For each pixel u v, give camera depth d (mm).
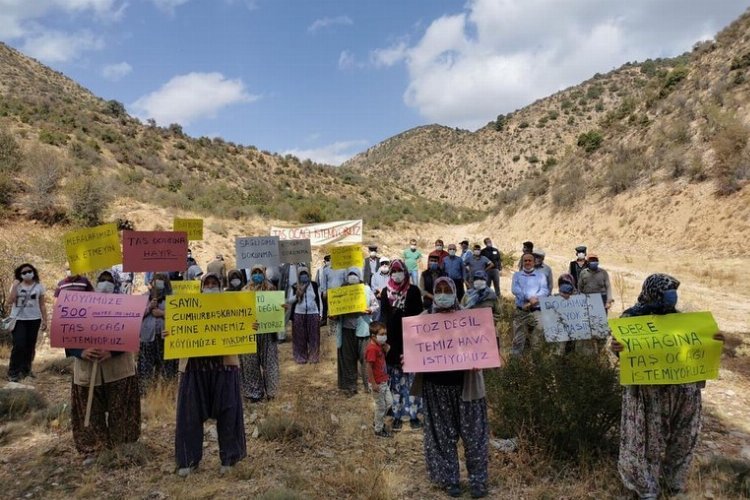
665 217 28703
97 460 5453
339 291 8047
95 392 5539
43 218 21375
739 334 11609
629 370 4551
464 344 4805
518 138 125312
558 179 44719
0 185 21469
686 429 4672
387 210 54781
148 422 6758
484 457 4848
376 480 5004
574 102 129375
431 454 4973
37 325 8633
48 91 65250
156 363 8062
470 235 47406
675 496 4668
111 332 5379
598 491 4895
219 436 5391
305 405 7410
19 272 8562
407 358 4852
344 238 23094
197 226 12469
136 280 17781
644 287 4926
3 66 68750
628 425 4691
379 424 6438
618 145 40062
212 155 58844
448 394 4902
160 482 5172
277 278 11617
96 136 45094
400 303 6785
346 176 73312
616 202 33594
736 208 24953
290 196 53375
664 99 40562
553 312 7281
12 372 8438
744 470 5176
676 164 31047
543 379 5586
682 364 4566
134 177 36062
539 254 9008
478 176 121938
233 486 5094
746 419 6930
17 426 6441
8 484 5113
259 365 7809
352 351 8078
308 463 5656
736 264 21016
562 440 5465
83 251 7867
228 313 5328
